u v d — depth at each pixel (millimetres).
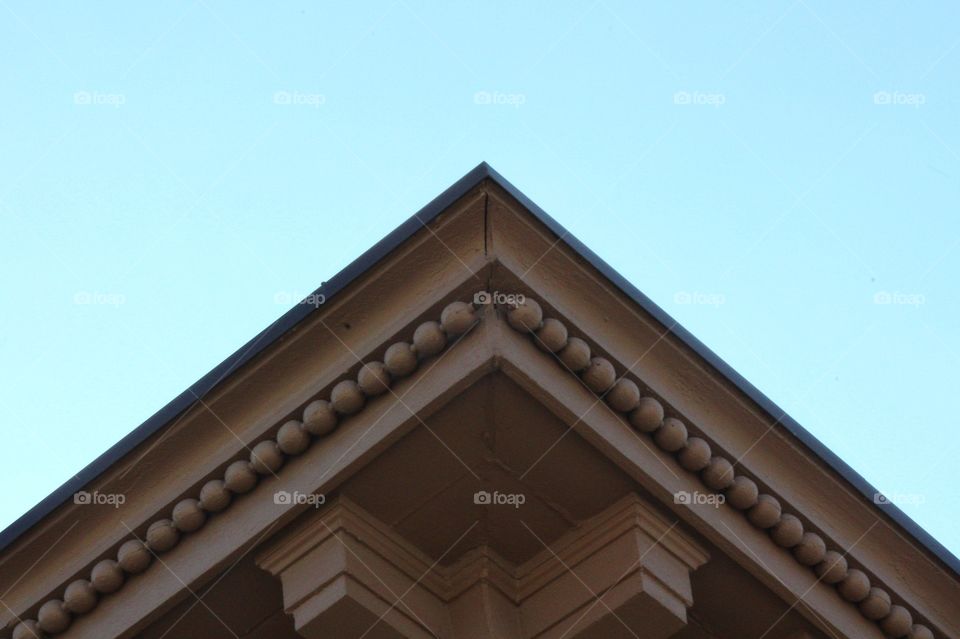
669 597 6891
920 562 7980
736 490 7246
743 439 7387
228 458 7129
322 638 6773
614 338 7043
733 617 7445
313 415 6934
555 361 6875
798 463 7574
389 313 6973
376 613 6766
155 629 7215
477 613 7004
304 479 6918
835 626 7500
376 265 6988
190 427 7270
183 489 7203
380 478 6879
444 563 7176
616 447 6852
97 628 7262
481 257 6824
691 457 7105
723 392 7328
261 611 7172
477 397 6695
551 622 7008
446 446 6820
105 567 7285
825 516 7645
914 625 7898
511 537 7125
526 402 6727
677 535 7090
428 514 7016
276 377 7148
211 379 7211
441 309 6820
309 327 7082
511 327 6801
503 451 6855
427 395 6703
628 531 6945
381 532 6984
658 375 7148
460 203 6934
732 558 7195
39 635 7379
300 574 6855
